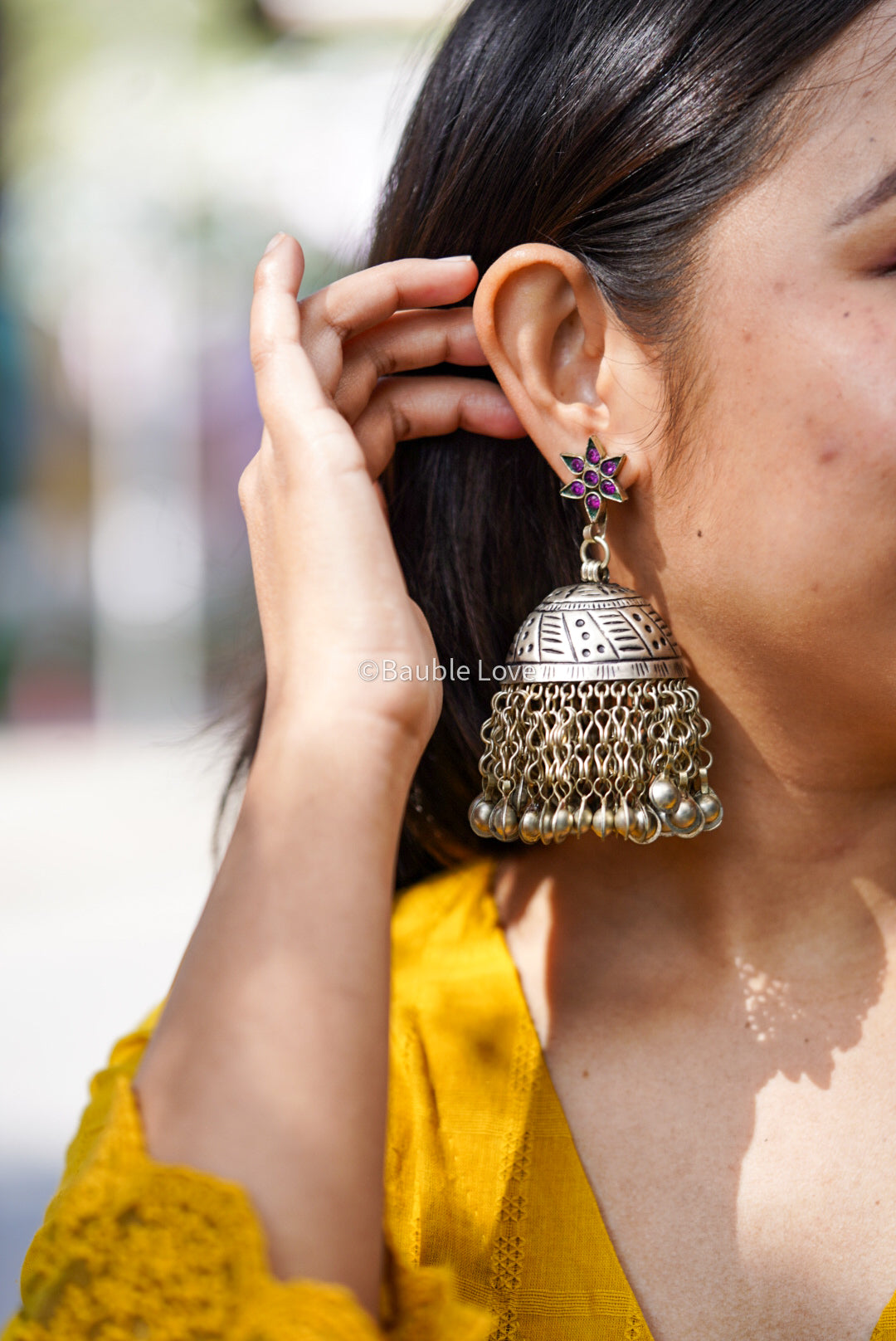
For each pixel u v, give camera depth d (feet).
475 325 3.59
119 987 14.19
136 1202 2.52
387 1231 2.76
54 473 36.52
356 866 2.87
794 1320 3.10
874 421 3.04
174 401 32.24
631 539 3.61
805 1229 3.19
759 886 3.59
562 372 3.64
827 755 3.43
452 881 4.29
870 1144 3.26
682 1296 3.19
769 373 3.18
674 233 3.34
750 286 3.20
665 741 3.32
